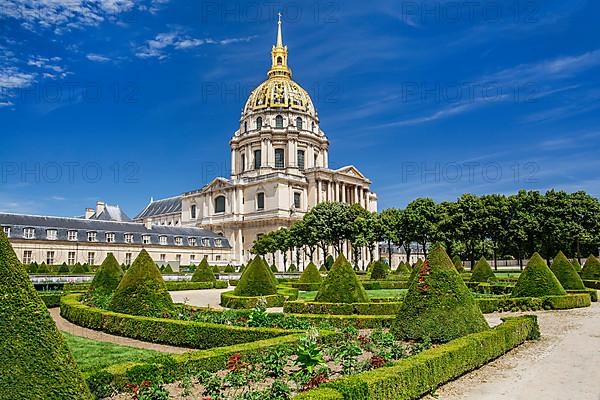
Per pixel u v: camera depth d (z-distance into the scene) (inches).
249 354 552.1
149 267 903.1
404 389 428.8
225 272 3410.4
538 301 1132.5
